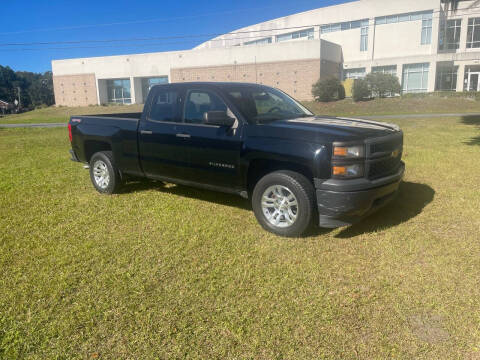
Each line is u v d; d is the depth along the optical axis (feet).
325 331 9.09
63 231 15.39
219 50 156.66
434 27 130.41
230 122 15.28
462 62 130.00
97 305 10.23
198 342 8.78
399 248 13.41
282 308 9.98
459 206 17.66
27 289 11.03
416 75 136.77
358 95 120.88
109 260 12.80
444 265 12.10
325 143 13.19
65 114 165.37
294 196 13.84
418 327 9.16
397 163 15.72
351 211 13.24
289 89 144.87
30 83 449.48
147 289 10.98
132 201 19.35
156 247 13.78
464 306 9.91
